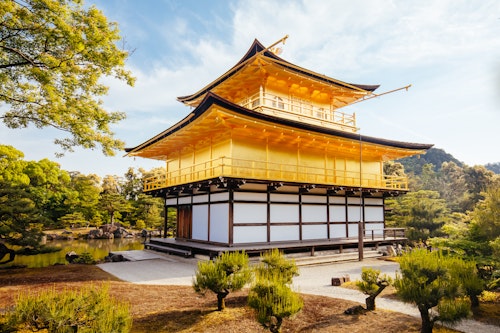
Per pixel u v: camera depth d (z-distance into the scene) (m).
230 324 8.34
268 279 8.45
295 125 19.73
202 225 21.95
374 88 31.25
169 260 20.11
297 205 22.06
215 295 11.18
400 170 61.09
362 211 26.48
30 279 13.99
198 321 8.55
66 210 55.97
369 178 28.00
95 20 12.79
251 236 19.42
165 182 27.55
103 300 6.12
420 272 7.91
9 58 12.98
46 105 13.38
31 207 20.39
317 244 20.80
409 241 30.58
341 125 27.97
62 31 11.88
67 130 14.17
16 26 11.80
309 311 9.57
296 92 26.38
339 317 9.04
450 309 7.30
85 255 22.05
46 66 12.55
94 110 14.15
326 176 22.67
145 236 54.16
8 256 25.97
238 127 19.00
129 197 70.56
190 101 30.88
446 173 80.62
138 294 11.28
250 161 19.69
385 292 11.91
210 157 22.25
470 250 12.20
